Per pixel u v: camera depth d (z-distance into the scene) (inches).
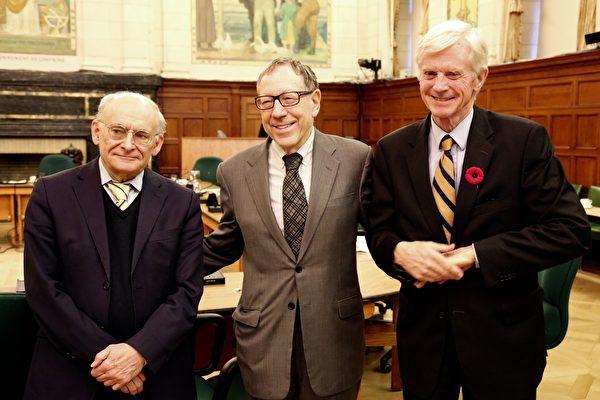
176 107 437.1
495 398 64.4
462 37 61.4
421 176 67.1
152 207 76.0
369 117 462.6
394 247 66.1
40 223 72.4
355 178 76.9
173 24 433.1
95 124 74.2
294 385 75.3
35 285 70.6
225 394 81.1
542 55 345.1
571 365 147.3
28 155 406.0
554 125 286.4
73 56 407.5
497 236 62.6
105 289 72.5
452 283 65.9
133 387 71.0
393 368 131.3
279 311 73.5
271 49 458.0
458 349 65.2
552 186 61.9
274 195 75.8
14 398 77.5
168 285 76.5
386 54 445.7
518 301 64.7
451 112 63.2
